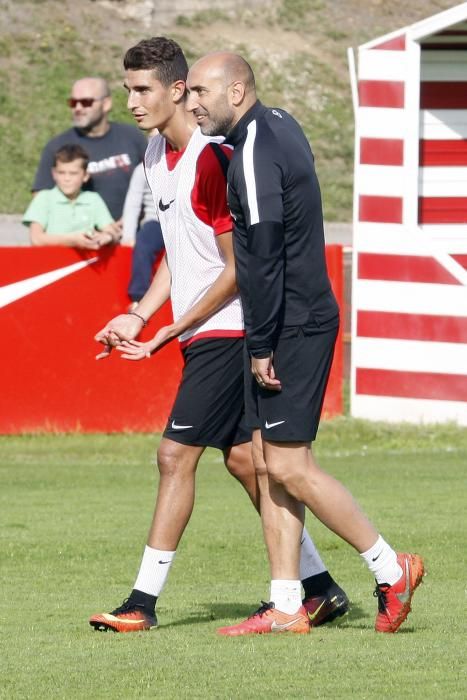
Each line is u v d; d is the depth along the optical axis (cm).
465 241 4831
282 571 1819
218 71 1748
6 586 2227
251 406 1822
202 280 1925
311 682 1506
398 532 2706
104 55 11088
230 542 2645
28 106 10619
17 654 1681
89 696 1459
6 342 4172
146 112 1914
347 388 5091
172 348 4291
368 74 4431
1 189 9950
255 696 1445
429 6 12412
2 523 2881
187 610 2019
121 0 11594
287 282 1739
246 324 1739
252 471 1950
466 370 4378
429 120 4809
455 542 2602
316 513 1788
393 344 4428
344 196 10388
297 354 1745
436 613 1945
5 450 4038
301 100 11131
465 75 4775
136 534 2742
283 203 1709
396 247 4419
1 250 4150
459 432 4278
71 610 2011
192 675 1548
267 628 1803
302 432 1761
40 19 11362
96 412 4244
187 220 1909
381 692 1458
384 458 3903
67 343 4206
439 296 4388
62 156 4147
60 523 2883
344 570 2366
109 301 4203
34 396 4197
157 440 4194
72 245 4159
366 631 1827
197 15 11769
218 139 1880
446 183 4822
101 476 3619
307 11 12100
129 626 1839
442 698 1430
